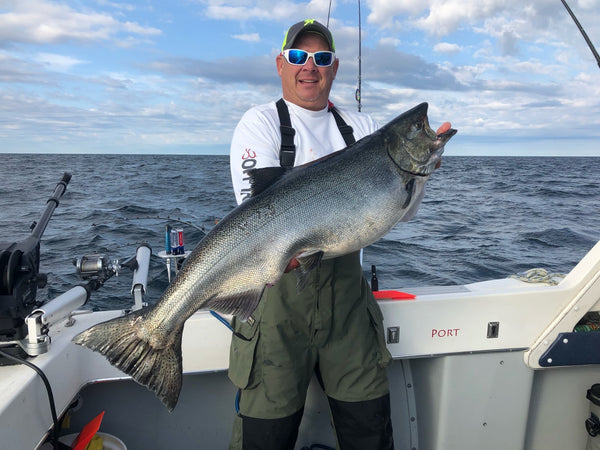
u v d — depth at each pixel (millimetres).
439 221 12555
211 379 2490
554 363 2377
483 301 2371
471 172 42000
